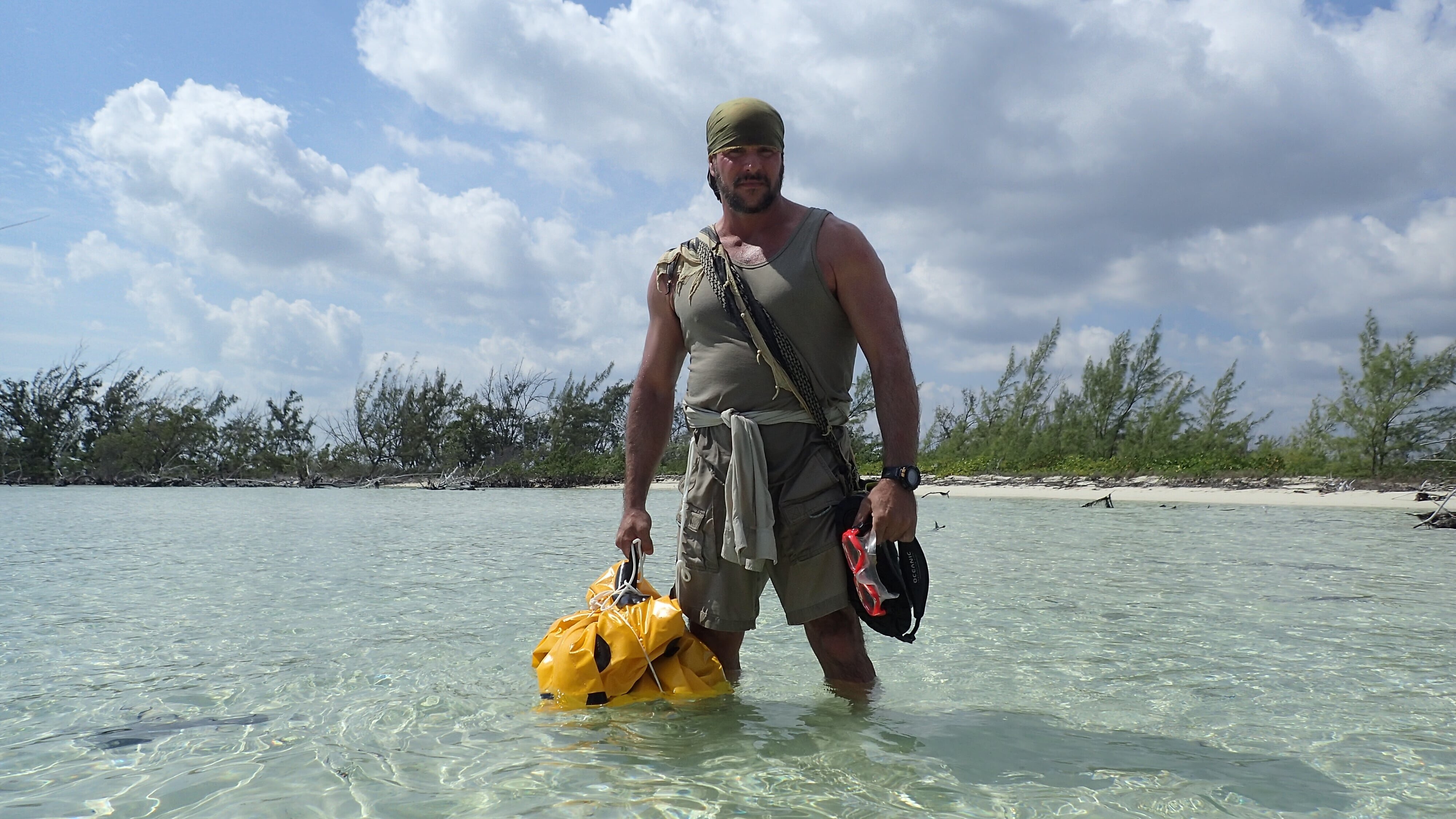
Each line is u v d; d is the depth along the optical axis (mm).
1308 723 2553
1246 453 27609
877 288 2750
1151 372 31672
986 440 35750
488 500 22047
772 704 2752
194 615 4469
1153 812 1854
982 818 1814
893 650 3629
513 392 38281
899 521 2574
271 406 36531
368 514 15305
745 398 2799
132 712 2650
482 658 3426
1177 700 2812
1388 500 17969
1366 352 23328
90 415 37750
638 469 3137
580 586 5594
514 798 1918
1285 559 7426
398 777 2062
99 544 8930
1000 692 2916
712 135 2832
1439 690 2953
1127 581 5895
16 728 2488
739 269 2814
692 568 2924
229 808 1862
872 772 2096
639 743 2334
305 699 2809
